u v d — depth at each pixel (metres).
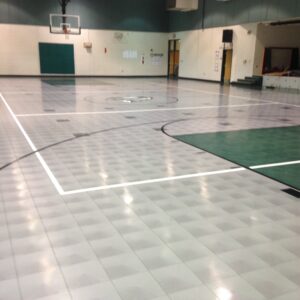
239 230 2.59
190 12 19.16
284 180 3.63
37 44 18.64
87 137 5.37
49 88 13.15
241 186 3.46
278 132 5.94
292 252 2.31
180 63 20.72
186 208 2.94
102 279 2.00
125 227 2.60
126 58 20.73
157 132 5.82
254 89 14.01
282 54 15.80
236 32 16.09
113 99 10.16
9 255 2.22
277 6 13.50
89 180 3.54
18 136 5.38
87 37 19.55
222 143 5.12
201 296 1.86
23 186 3.37
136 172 3.80
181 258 2.22
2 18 17.72
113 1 19.62
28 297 1.84
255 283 1.98
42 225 2.61
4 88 12.89
